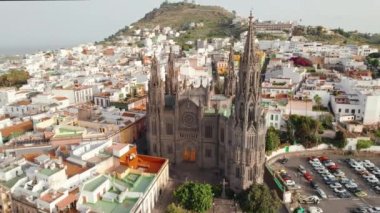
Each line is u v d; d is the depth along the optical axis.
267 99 198.88
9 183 100.00
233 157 117.62
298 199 119.12
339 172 139.50
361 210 112.50
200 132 137.25
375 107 176.12
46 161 107.44
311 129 161.38
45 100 196.50
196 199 102.38
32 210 91.19
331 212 112.06
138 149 158.12
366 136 162.62
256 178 117.94
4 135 146.62
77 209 90.56
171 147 144.00
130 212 90.06
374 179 133.62
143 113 177.75
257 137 113.25
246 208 101.50
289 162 151.00
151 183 109.00
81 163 111.06
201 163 141.00
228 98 151.12
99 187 97.62
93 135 140.25
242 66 109.19
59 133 140.38
